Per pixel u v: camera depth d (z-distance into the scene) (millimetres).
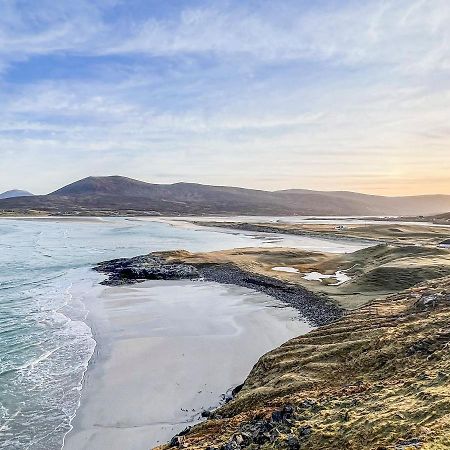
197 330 42188
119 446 22859
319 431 15328
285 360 27984
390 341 25109
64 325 44250
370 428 14133
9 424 25203
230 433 18172
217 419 22062
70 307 51812
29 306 52438
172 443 20109
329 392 20266
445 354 20500
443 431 12148
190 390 29188
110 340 39469
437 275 53750
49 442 23391
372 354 24188
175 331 41938
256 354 35656
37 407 27109
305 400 19234
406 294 39812
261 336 40156
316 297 53594
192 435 20328
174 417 25656
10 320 46125
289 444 15047
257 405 22078
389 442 12781
